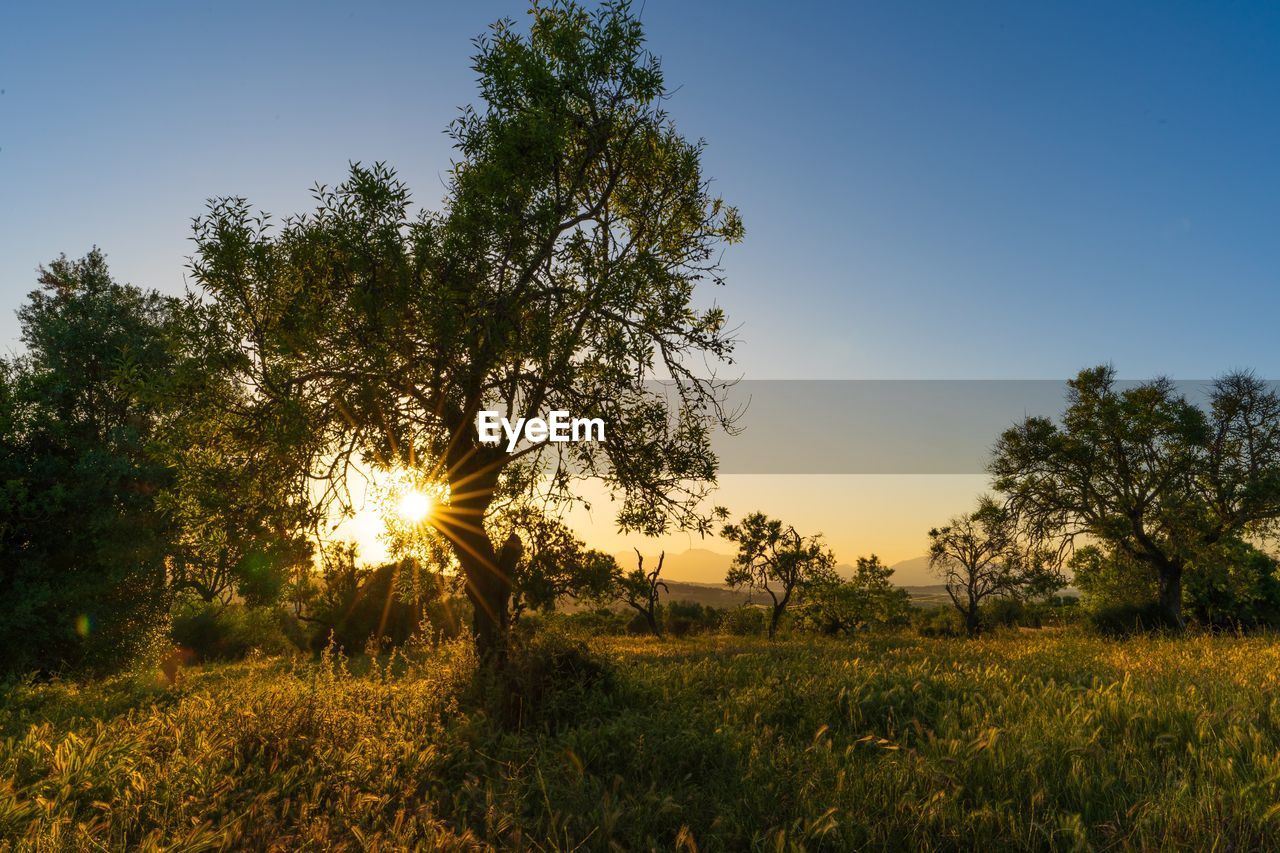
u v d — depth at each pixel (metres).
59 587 17.53
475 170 11.19
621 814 4.58
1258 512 28.45
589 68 11.45
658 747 6.05
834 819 4.25
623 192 13.02
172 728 6.96
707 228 13.16
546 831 4.59
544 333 10.63
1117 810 4.29
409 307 10.42
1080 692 7.40
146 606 19.56
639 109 12.28
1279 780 4.35
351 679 8.90
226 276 9.77
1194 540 28.72
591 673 8.55
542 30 11.88
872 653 14.16
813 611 39.78
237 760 5.94
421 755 6.02
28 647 16.83
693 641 27.59
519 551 11.95
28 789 5.43
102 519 18.03
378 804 5.05
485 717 7.28
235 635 31.78
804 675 9.12
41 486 18.20
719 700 8.19
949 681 8.29
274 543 10.67
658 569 36.41
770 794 4.86
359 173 10.20
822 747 5.74
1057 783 4.76
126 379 10.29
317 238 10.15
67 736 6.82
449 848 4.32
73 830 4.66
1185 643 14.05
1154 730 5.94
